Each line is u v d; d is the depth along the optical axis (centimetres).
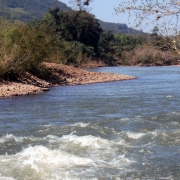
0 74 2908
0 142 1212
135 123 1502
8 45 3256
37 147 1111
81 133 1345
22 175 905
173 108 1892
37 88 2738
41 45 3506
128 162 1012
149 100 2211
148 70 6088
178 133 1309
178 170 951
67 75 3800
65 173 923
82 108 1919
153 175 916
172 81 3691
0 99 2245
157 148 1143
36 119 1617
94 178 891
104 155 1073
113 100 2220
